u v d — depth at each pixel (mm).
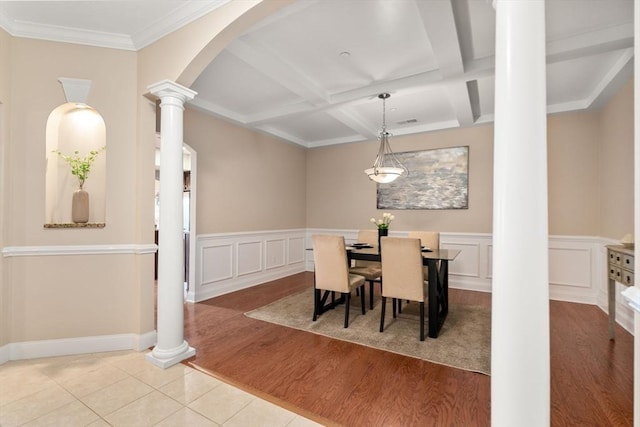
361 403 1902
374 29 2486
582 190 4012
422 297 2850
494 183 1208
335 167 5934
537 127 1134
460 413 1805
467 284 4750
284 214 5676
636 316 861
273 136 5312
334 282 3207
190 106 3955
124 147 2623
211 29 2188
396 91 3402
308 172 6238
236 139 4699
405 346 2693
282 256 5609
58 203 2678
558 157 4133
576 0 2133
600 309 3713
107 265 2594
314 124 4957
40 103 2455
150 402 1902
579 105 3855
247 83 3512
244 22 2102
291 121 4816
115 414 1789
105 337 2584
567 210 4094
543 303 1125
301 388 2062
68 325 2516
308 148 6168
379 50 2785
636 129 863
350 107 4156
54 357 2469
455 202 4828
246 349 2641
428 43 2676
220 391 2023
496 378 1179
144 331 2646
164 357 2352
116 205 2607
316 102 3725
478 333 2986
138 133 2639
